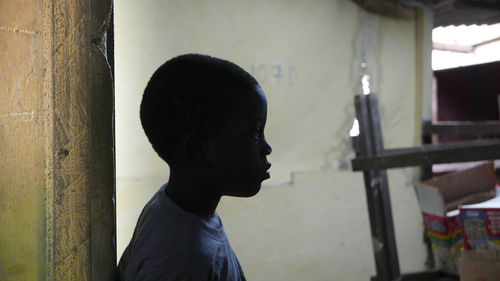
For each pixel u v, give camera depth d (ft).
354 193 11.61
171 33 9.61
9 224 2.55
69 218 2.41
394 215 12.02
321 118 11.25
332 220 11.35
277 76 10.77
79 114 2.42
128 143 9.24
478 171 6.67
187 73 2.03
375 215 6.91
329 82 11.32
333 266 11.36
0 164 2.56
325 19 11.25
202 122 2.02
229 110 2.03
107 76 2.51
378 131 6.92
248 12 10.43
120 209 9.19
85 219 2.44
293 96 10.94
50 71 2.35
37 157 2.40
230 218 10.34
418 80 12.35
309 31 11.08
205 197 2.19
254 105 2.09
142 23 9.32
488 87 21.44
